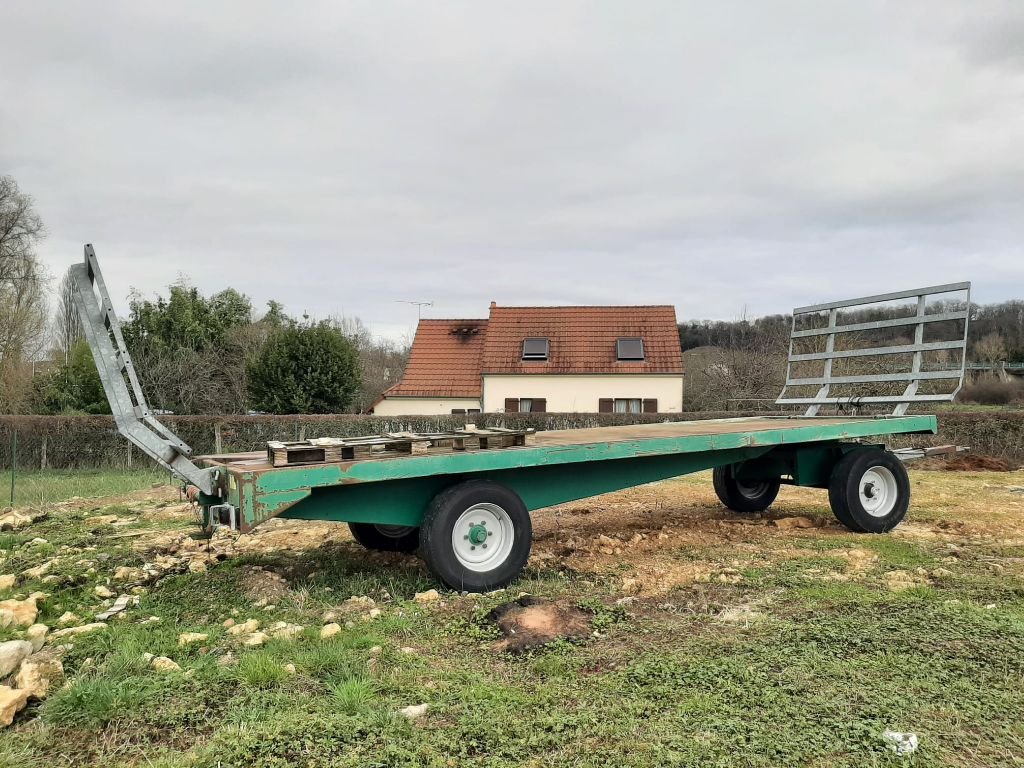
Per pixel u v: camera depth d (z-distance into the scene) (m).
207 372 26.36
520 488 5.83
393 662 3.77
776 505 9.27
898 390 12.79
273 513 4.50
